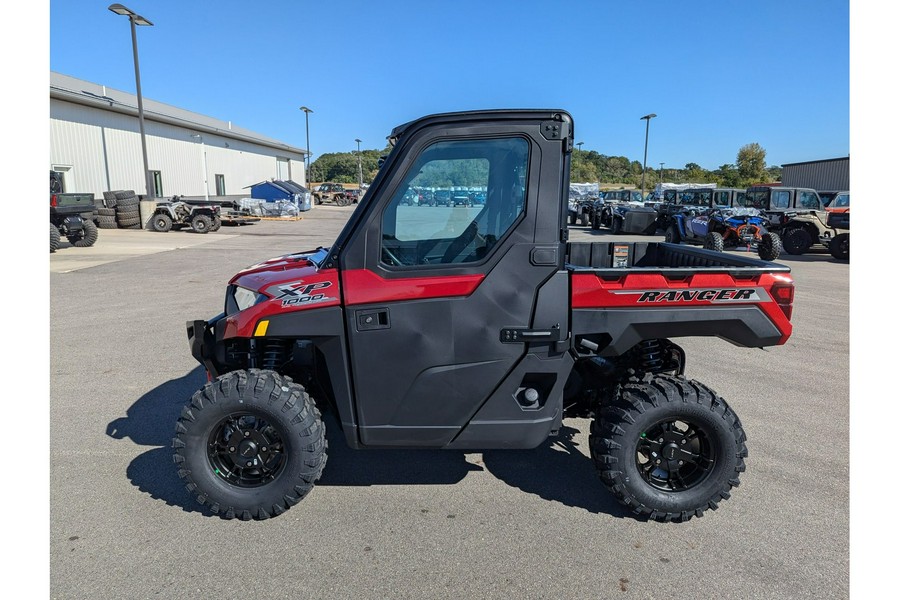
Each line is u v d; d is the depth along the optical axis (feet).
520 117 9.31
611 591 8.52
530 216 9.41
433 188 9.49
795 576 8.84
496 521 10.37
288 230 81.61
